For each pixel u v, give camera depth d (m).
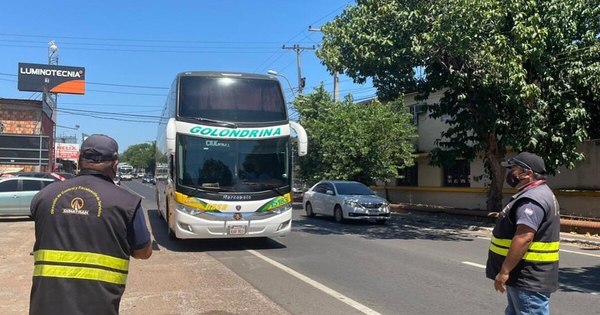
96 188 3.12
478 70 15.34
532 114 16.09
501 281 3.99
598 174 18.31
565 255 11.84
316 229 16.61
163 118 16.06
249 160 11.69
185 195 11.29
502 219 4.21
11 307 6.69
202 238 12.42
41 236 3.05
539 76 16.72
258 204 11.53
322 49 16.31
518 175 4.20
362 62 15.55
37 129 35.50
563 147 16.75
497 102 16.98
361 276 8.94
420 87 18.44
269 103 12.12
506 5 14.64
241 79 12.07
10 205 18.61
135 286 8.01
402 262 10.39
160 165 17.86
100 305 2.99
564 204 19.11
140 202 3.25
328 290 7.85
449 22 13.70
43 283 2.97
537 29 14.73
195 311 6.59
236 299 7.23
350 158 25.23
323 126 26.08
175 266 9.75
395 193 29.59
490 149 18.33
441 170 26.14
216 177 11.44
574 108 16.38
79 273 2.97
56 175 19.70
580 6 16.02
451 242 13.75
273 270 9.44
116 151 3.33
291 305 6.96
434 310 6.74
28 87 41.84
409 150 25.33
